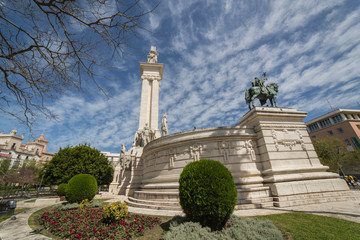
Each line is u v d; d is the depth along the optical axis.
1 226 9.15
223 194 6.52
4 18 4.96
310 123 50.69
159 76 35.47
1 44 5.30
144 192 14.98
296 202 11.48
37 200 18.25
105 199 21.42
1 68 5.29
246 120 16.19
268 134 14.31
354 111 43.62
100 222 8.62
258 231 5.87
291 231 6.58
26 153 51.94
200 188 6.63
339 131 43.69
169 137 15.92
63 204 13.97
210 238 5.43
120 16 4.91
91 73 5.71
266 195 12.38
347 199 12.02
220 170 7.07
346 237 5.67
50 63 5.55
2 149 46.62
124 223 7.95
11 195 31.17
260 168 13.95
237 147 14.03
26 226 9.11
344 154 32.66
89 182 14.59
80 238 6.83
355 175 35.56
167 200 12.83
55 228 8.12
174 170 14.53
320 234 6.08
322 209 9.68
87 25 5.16
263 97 16.95
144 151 19.70
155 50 39.53
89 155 29.36
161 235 6.95
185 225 6.26
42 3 4.79
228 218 6.82
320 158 32.50
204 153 13.98
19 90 5.58
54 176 26.09
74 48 5.43
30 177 36.50
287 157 13.77
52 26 5.22
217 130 14.49
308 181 12.84
